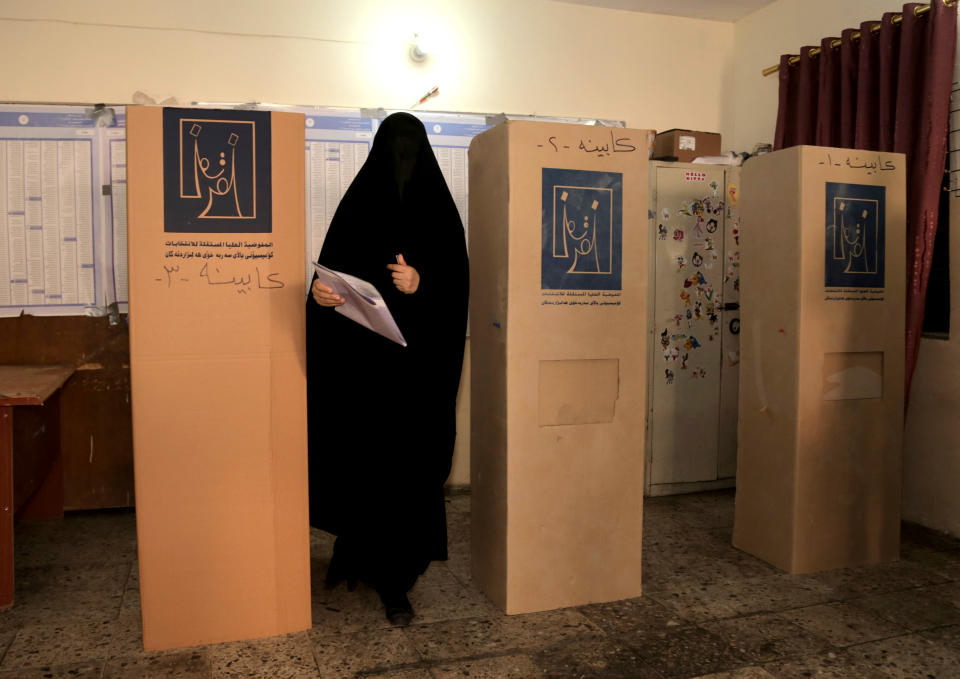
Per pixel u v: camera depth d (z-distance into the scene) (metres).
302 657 1.94
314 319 2.24
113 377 3.30
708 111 4.17
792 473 2.56
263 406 1.98
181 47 3.29
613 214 2.24
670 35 4.05
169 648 1.98
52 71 3.17
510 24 3.74
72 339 3.25
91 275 3.25
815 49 3.56
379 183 2.20
